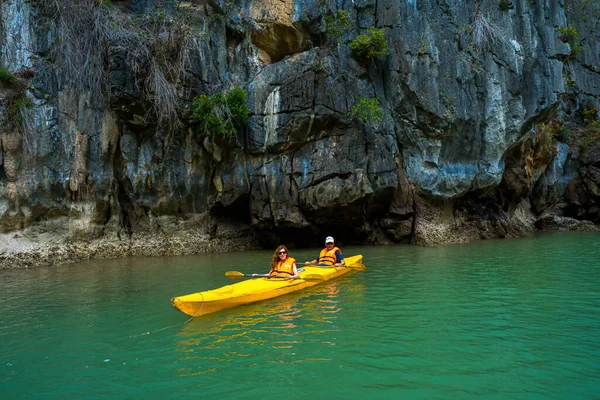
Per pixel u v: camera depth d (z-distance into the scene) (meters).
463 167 15.34
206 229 13.35
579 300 6.47
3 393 3.65
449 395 3.49
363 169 13.58
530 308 6.04
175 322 5.55
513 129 15.66
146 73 11.80
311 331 5.08
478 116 15.12
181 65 12.10
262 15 14.34
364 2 14.80
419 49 14.39
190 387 3.69
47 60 11.52
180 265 10.35
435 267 9.59
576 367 4.02
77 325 5.50
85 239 11.77
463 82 14.92
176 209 12.88
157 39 11.99
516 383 3.70
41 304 6.61
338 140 13.62
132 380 3.85
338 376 3.85
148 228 12.75
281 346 4.60
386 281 8.05
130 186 12.38
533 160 19.11
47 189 11.16
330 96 13.43
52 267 10.44
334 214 13.73
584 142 20.61
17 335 5.14
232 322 5.50
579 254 11.38
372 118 13.53
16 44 11.30
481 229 15.83
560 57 16.56
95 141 11.88
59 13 11.70
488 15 15.80
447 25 15.04
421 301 6.48
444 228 14.97
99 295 7.18
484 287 7.42
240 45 14.22
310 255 12.23
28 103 10.94
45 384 3.80
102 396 3.56
